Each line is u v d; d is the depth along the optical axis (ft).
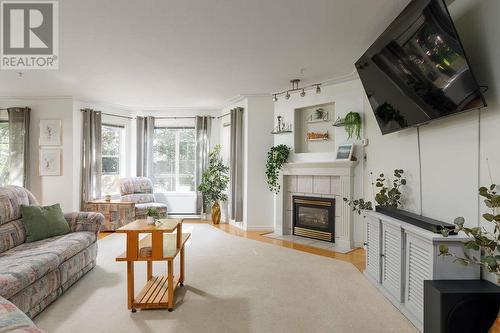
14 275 6.73
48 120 18.02
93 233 11.22
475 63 6.68
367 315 7.73
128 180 19.90
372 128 12.78
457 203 7.23
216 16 8.49
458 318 5.78
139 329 7.03
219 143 21.62
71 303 8.33
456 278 6.49
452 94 6.49
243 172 18.37
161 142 21.94
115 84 15.39
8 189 10.45
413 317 7.27
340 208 14.56
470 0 6.84
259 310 7.99
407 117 8.66
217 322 7.37
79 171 18.65
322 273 10.76
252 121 17.65
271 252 13.39
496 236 6.07
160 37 9.83
